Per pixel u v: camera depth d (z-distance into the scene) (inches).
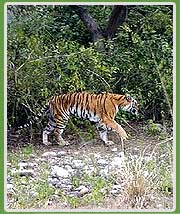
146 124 487.5
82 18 493.0
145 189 366.0
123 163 382.9
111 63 488.4
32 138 469.1
